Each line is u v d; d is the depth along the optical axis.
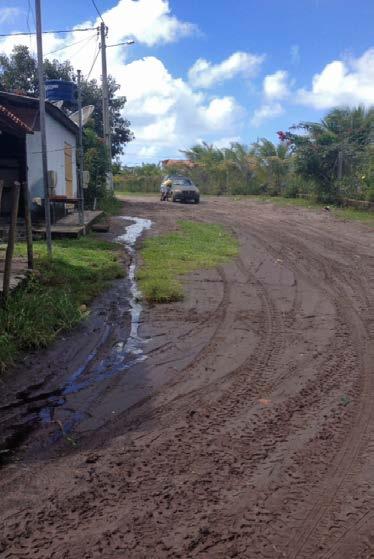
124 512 3.22
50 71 32.69
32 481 3.57
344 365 5.73
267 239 15.39
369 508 3.28
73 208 19.88
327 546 2.95
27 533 3.04
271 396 4.95
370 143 26.84
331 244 14.61
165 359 5.95
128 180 45.06
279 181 34.34
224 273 10.55
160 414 4.59
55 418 4.54
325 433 4.23
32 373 5.53
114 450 3.98
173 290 8.62
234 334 6.82
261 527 3.09
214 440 4.12
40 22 9.65
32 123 15.74
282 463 3.78
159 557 2.84
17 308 6.71
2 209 15.57
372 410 4.65
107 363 5.84
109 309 7.95
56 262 9.95
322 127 26.80
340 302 8.47
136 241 14.22
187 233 15.97
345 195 24.94
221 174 38.22
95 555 2.86
